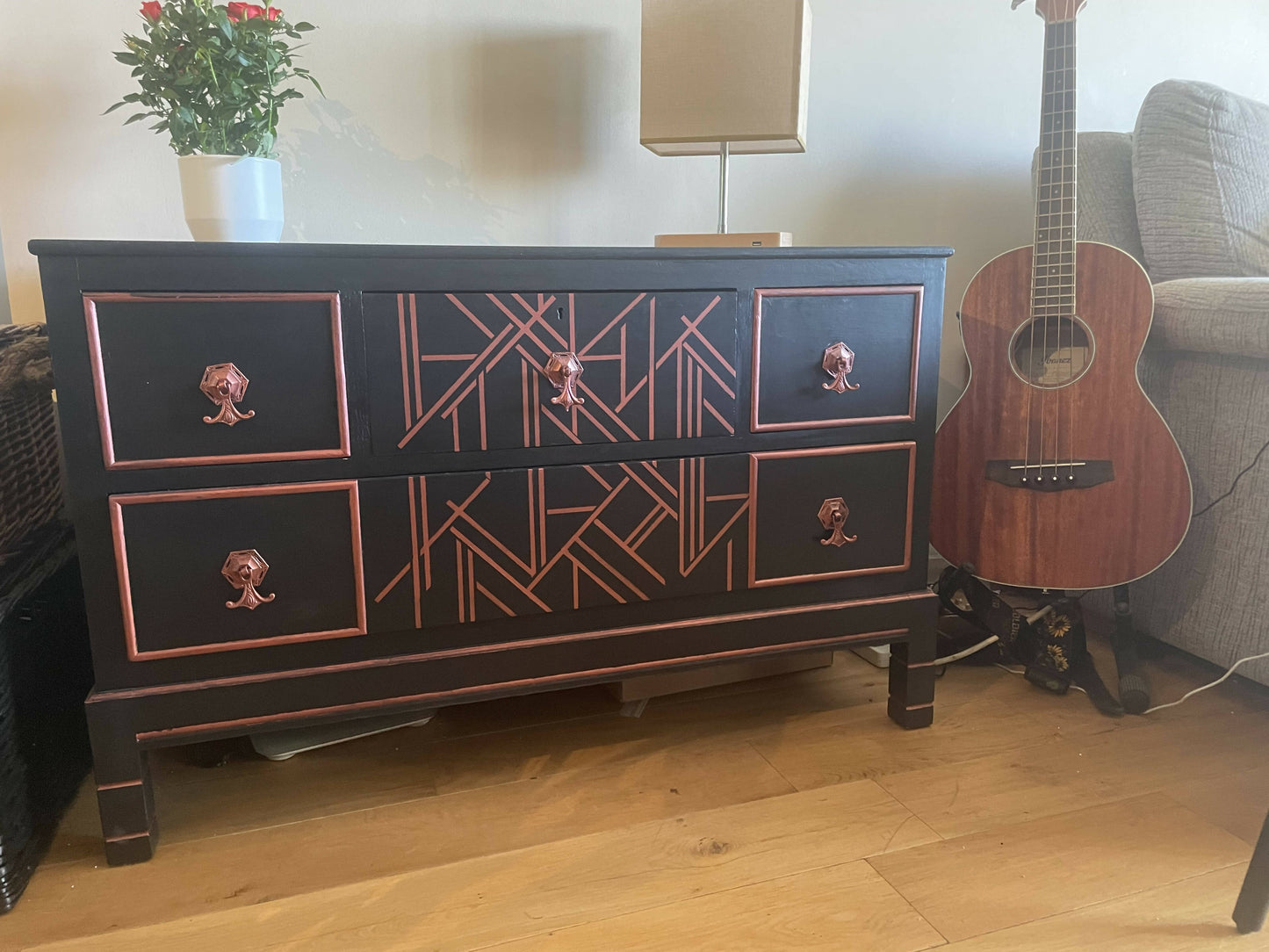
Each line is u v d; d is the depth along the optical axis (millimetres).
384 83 1462
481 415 1093
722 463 1215
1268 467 1384
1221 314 1374
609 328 1125
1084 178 1731
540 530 1146
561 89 1560
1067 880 1035
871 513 1319
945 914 979
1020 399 1473
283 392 1014
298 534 1051
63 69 1323
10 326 1112
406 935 948
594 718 1430
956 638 1625
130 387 964
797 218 1763
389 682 1123
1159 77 2023
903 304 1275
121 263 936
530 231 1594
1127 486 1438
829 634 1328
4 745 978
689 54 1349
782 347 1218
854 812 1166
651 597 1221
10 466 1130
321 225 1479
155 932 952
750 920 970
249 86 1143
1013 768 1277
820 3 1683
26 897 1005
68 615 1202
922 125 1817
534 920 971
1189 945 934
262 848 1096
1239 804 1189
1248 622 1433
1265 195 1619
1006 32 1845
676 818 1157
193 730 1057
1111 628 1739
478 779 1251
